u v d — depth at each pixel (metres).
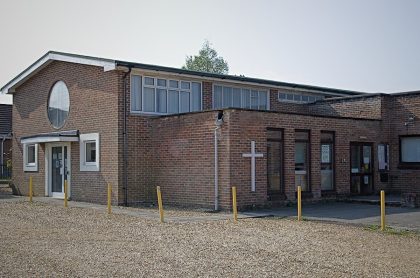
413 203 19.34
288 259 10.24
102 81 21.39
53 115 24.47
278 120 19.58
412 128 23.52
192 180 19.48
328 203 20.88
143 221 15.54
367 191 23.11
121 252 10.91
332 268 9.52
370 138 23.33
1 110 42.38
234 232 13.47
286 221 15.56
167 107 22.00
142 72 21.19
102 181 21.28
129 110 20.81
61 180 23.84
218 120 18.38
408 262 10.05
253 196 18.66
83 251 11.01
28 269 9.34
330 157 21.70
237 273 9.11
